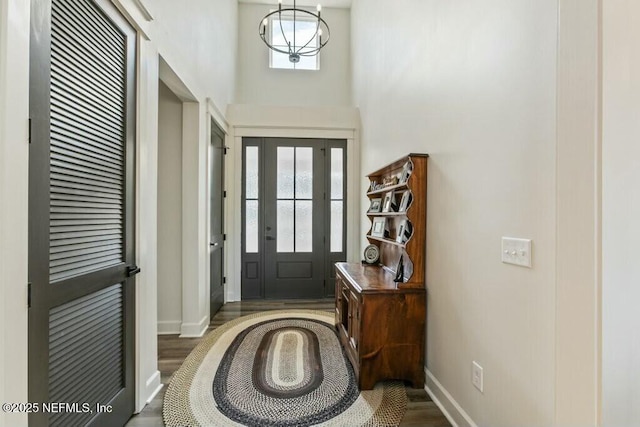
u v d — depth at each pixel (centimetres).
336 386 216
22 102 106
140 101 189
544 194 119
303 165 456
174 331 313
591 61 93
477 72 161
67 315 131
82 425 140
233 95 489
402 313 213
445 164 193
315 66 560
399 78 276
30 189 111
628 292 93
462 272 174
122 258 173
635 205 92
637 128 92
